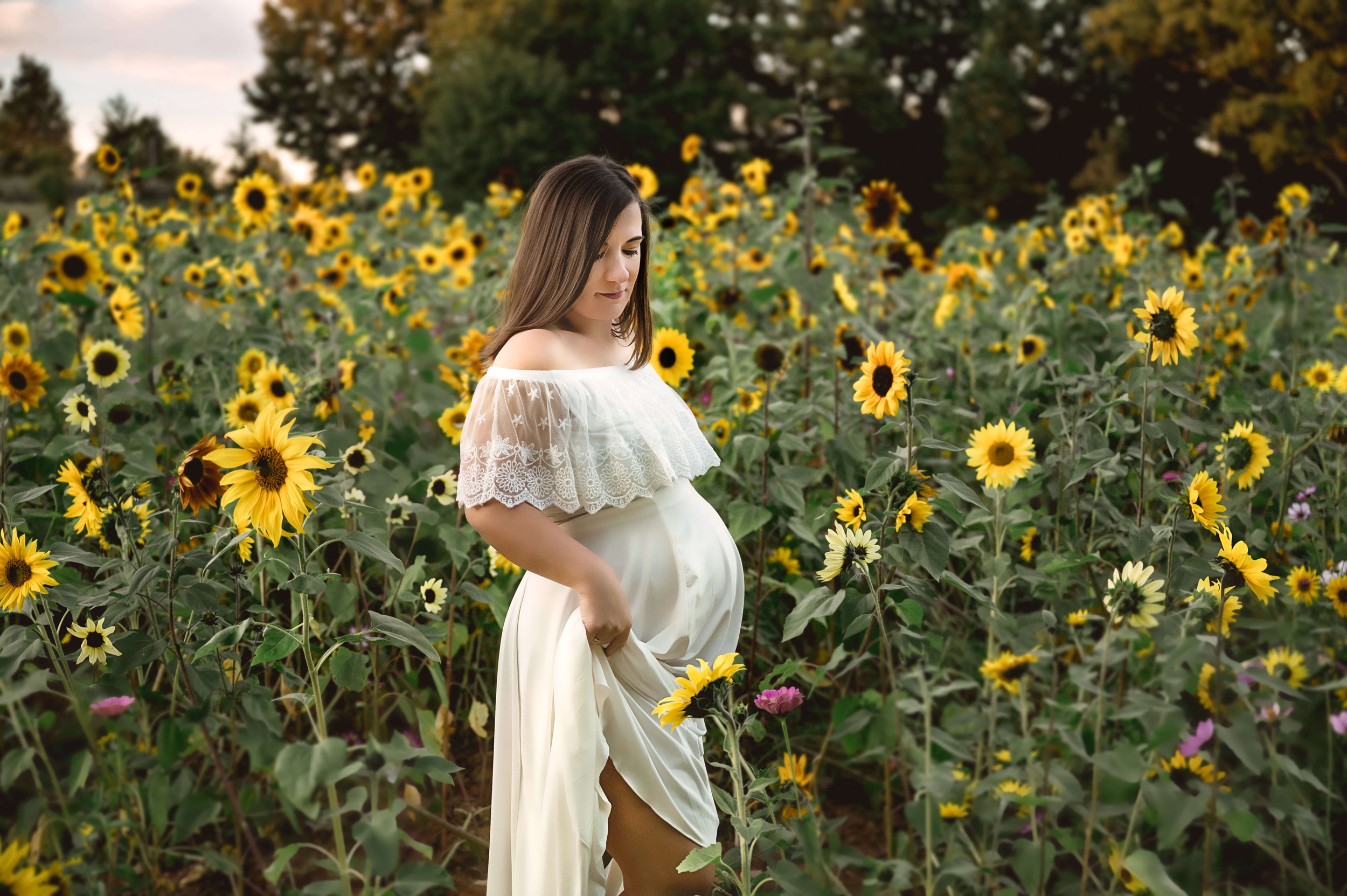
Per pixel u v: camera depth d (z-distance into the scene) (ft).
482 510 5.68
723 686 5.53
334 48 150.41
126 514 6.84
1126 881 7.00
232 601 8.14
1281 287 16.90
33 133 166.09
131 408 10.35
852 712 7.65
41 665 7.89
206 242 16.72
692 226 16.96
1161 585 6.52
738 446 8.25
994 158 103.40
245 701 6.11
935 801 7.30
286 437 5.57
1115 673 8.29
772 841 6.26
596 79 100.48
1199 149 100.37
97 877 6.73
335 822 5.89
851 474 8.50
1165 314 6.95
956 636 9.31
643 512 6.22
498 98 91.30
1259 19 76.59
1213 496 6.50
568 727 5.71
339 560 8.13
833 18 128.47
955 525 8.75
